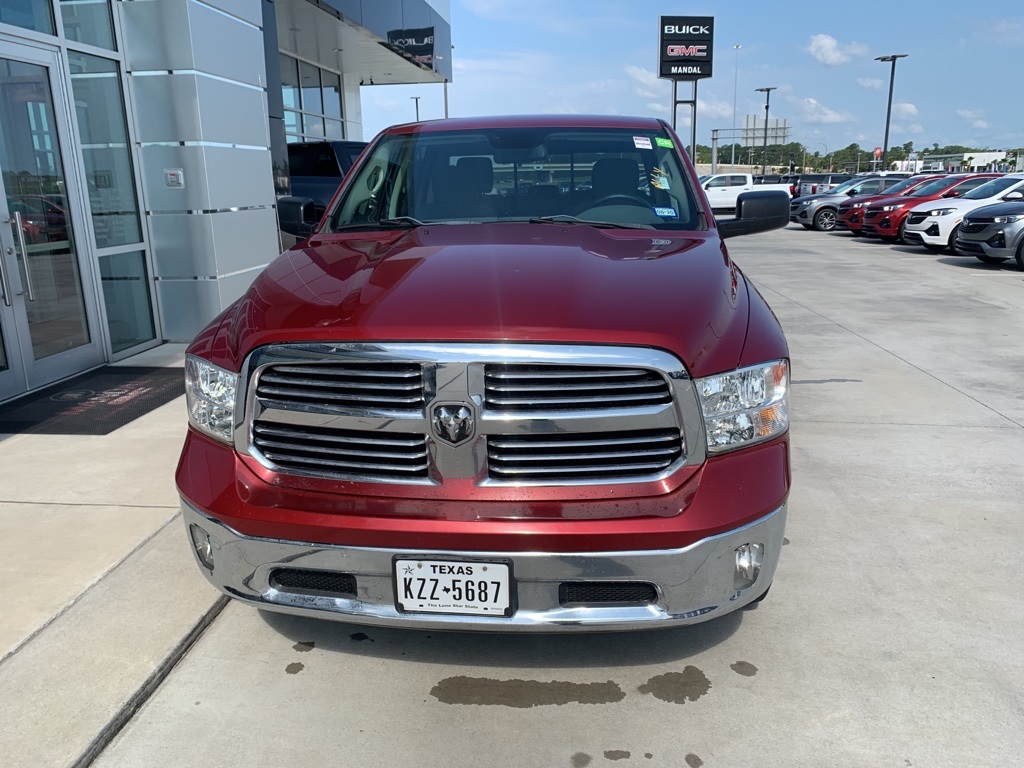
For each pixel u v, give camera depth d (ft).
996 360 22.44
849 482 13.65
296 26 42.37
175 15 21.95
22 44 18.39
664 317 7.12
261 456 7.43
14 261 18.15
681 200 11.28
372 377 6.98
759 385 7.43
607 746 7.39
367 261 8.82
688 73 108.06
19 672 8.29
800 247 59.47
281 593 7.54
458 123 12.89
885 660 8.63
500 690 8.18
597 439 6.93
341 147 36.09
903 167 226.58
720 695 8.08
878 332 26.37
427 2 57.57
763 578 7.59
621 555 6.88
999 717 7.72
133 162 22.93
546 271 8.05
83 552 10.81
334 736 7.54
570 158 11.79
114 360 22.03
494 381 6.83
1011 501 12.84
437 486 6.98
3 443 15.16
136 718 7.78
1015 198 49.37
